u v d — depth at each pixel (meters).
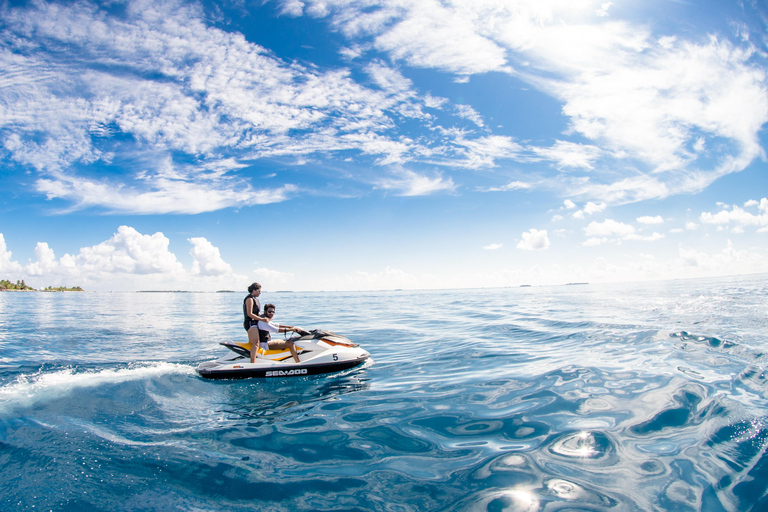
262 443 4.00
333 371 7.32
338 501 2.92
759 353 6.93
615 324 11.43
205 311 24.62
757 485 2.94
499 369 6.91
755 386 5.18
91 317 19.41
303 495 3.01
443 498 2.93
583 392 5.29
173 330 13.76
